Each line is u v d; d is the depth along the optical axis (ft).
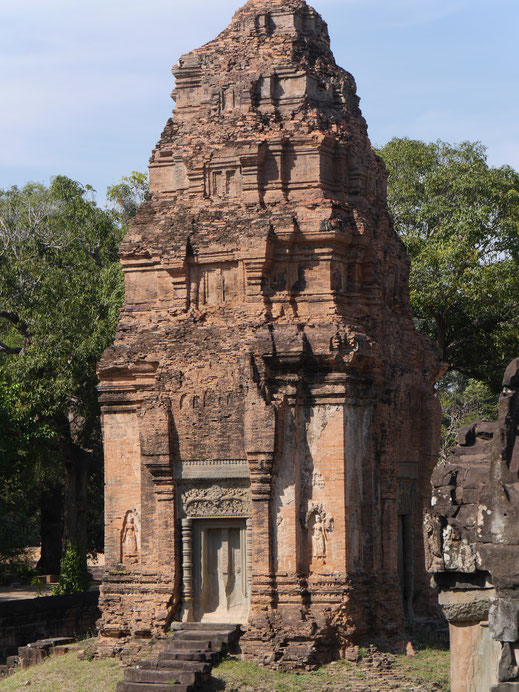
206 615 104.73
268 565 100.73
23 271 174.40
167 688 91.45
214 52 112.27
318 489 101.81
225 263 106.83
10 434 140.97
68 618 142.82
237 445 103.60
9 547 162.30
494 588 51.88
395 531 106.93
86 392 161.99
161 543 104.99
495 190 168.66
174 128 112.37
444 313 161.27
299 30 112.16
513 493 51.13
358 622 101.24
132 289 111.34
